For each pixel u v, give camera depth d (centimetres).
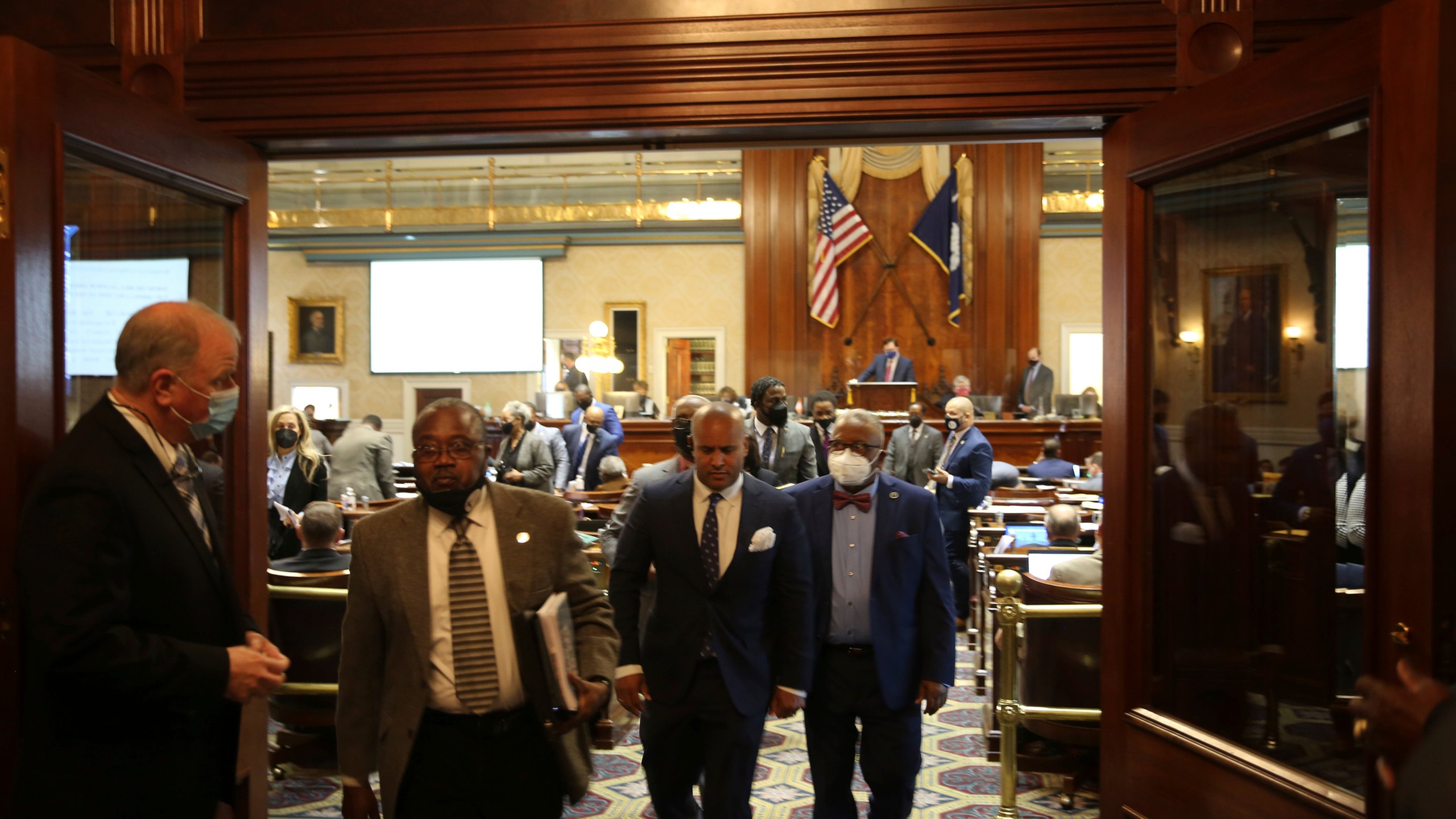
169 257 277
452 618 216
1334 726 228
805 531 286
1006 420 1290
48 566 178
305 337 1573
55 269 224
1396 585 198
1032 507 698
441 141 308
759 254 1489
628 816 368
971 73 285
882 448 301
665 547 279
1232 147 243
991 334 1458
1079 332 1466
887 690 286
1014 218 1456
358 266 1576
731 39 291
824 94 289
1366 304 216
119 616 182
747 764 276
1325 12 277
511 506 225
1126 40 281
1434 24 192
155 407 200
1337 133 221
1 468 212
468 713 215
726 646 275
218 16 304
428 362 1561
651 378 1534
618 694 284
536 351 1545
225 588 207
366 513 627
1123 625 279
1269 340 246
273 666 200
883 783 295
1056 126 295
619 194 1572
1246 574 252
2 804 210
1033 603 388
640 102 292
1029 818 368
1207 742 254
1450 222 192
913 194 1490
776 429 636
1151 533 276
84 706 186
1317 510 232
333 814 367
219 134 290
